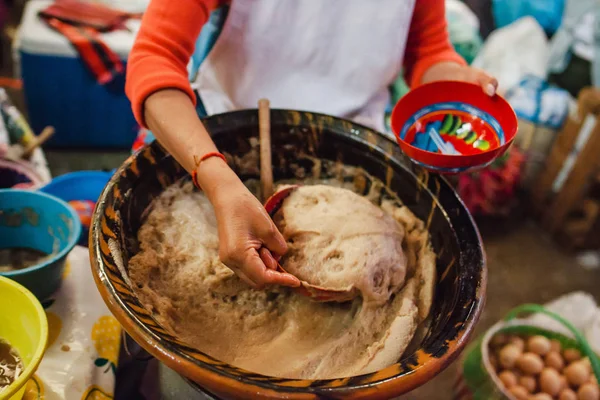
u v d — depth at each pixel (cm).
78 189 116
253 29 102
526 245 219
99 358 83
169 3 86
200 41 106
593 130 195
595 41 220
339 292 75
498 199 220
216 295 80
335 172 99
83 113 207
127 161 80
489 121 88
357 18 103
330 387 56
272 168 99
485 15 245
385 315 79
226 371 56
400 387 58
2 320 73
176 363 56
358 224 82
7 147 121
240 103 112
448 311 72
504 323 149
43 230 93
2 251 94
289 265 78
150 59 83
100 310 88
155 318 67
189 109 79
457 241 80
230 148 93
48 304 86
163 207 87
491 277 204
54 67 190
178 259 81
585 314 166
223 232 68
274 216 85
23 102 228
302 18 102
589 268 214
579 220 219
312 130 95
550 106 212
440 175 88
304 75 110
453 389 152
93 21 198
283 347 75
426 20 110
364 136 94
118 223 74
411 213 92
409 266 87
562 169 214
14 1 269
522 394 140
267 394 54
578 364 145
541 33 231
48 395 74
